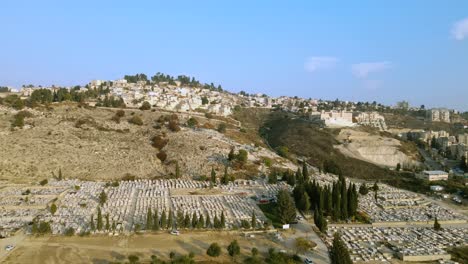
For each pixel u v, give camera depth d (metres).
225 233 146.50
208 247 133.00
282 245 138.12
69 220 154.50
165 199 185.25
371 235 154.25
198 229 148.62
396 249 140.12
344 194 173.88
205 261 121.25
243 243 138.00
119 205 174.00
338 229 159.88
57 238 137.75
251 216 164.62
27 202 174.88
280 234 148.25
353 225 167.50
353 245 142.25
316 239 145.75
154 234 143.00
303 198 173.75
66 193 190.50
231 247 124.12
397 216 181.00
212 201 184.62
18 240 135.62
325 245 140.12
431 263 130.62
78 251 127.31
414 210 193.62
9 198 180.12
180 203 179.62
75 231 143.00
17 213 162.62
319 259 127.88
